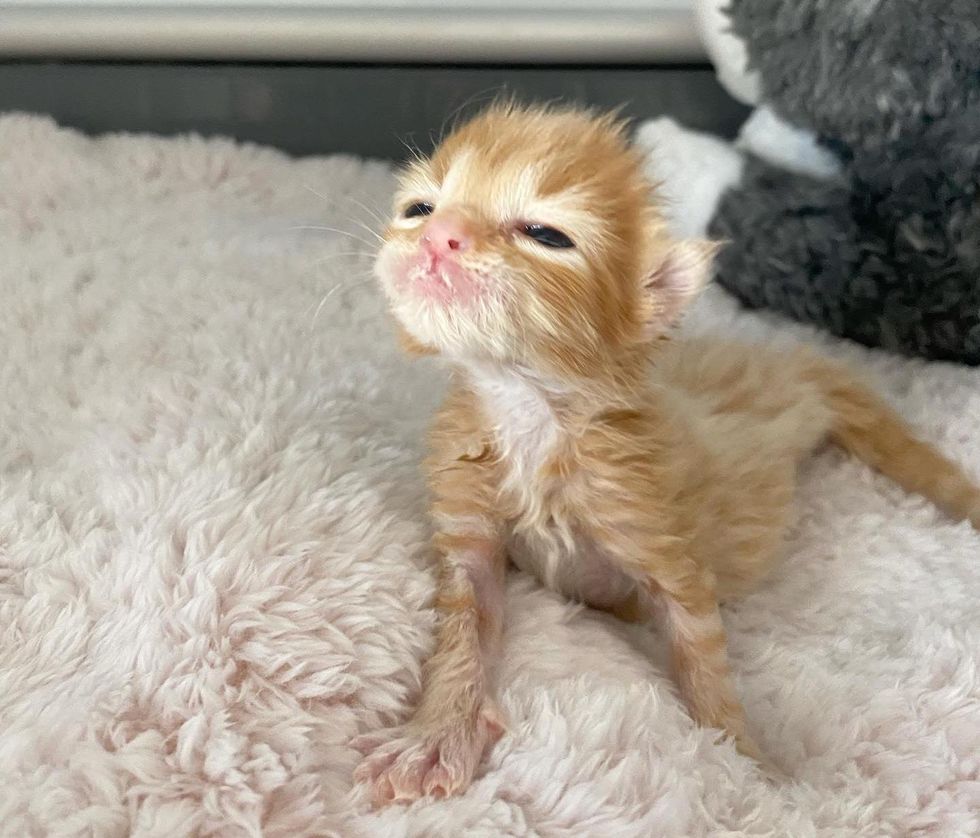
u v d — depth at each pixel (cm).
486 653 13
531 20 26
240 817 9
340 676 11
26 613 12
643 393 13
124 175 26
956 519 17
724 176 23
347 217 25
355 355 19
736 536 15
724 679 13
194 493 13
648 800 10
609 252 12
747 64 22
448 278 11
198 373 16
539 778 10
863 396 19
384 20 26
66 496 13
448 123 26
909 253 21
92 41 27
